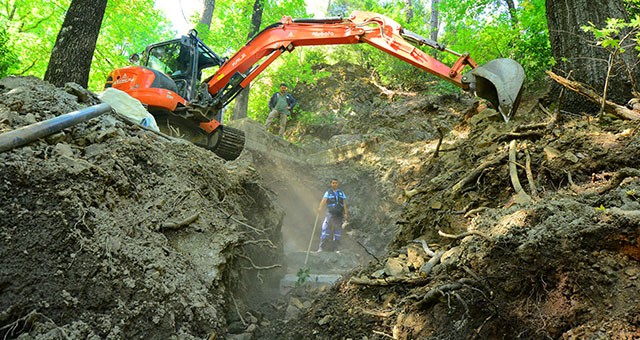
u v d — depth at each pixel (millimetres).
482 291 2736
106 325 2523
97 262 2703
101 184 3221
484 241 3006
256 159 9914
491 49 8828
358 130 12609
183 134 6902
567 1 4938
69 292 2525
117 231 3037
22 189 2781
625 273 2338
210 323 3117
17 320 2293
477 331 2617
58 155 3166
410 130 11148
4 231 2551
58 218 2715
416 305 3047
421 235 4285
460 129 9008
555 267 2514
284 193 10070
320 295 4543
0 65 8148
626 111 3869
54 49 6344
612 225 2473
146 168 3924
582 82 4695
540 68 8078
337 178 10492
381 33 5738
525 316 2506
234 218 4309
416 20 14758
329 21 6375
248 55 6656
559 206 2898
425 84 14086
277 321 4109
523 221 2961
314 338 3496
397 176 9195
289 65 13812
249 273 4934
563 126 4219
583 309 2324
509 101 4395
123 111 4648
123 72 6598
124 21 11766
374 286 3633
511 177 3773
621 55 4453
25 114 3455
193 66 7250
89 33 6469
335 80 15422
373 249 8312
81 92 4164
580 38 4758
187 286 3201
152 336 2715
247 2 13242
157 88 6391
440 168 6617
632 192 2775
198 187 4234
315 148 12656
